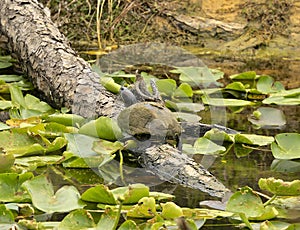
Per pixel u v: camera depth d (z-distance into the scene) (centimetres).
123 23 1127
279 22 1114
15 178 528
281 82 914
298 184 502
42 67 815
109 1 1123
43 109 774
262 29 1112
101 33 1116
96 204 516
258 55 1067
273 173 607
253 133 718
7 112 761
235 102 820
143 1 1140
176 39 1112
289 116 780
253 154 661
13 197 516
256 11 1126
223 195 554
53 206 500
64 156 610
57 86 782
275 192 508
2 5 902
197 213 500
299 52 1076
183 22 1123
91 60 971
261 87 879
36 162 608
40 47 832
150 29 1123
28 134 650
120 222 491
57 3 1130
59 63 801
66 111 760
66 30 1117
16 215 494
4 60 962
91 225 466
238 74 926
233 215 496
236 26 1116
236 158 647
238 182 584
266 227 470
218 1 1139
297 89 860
